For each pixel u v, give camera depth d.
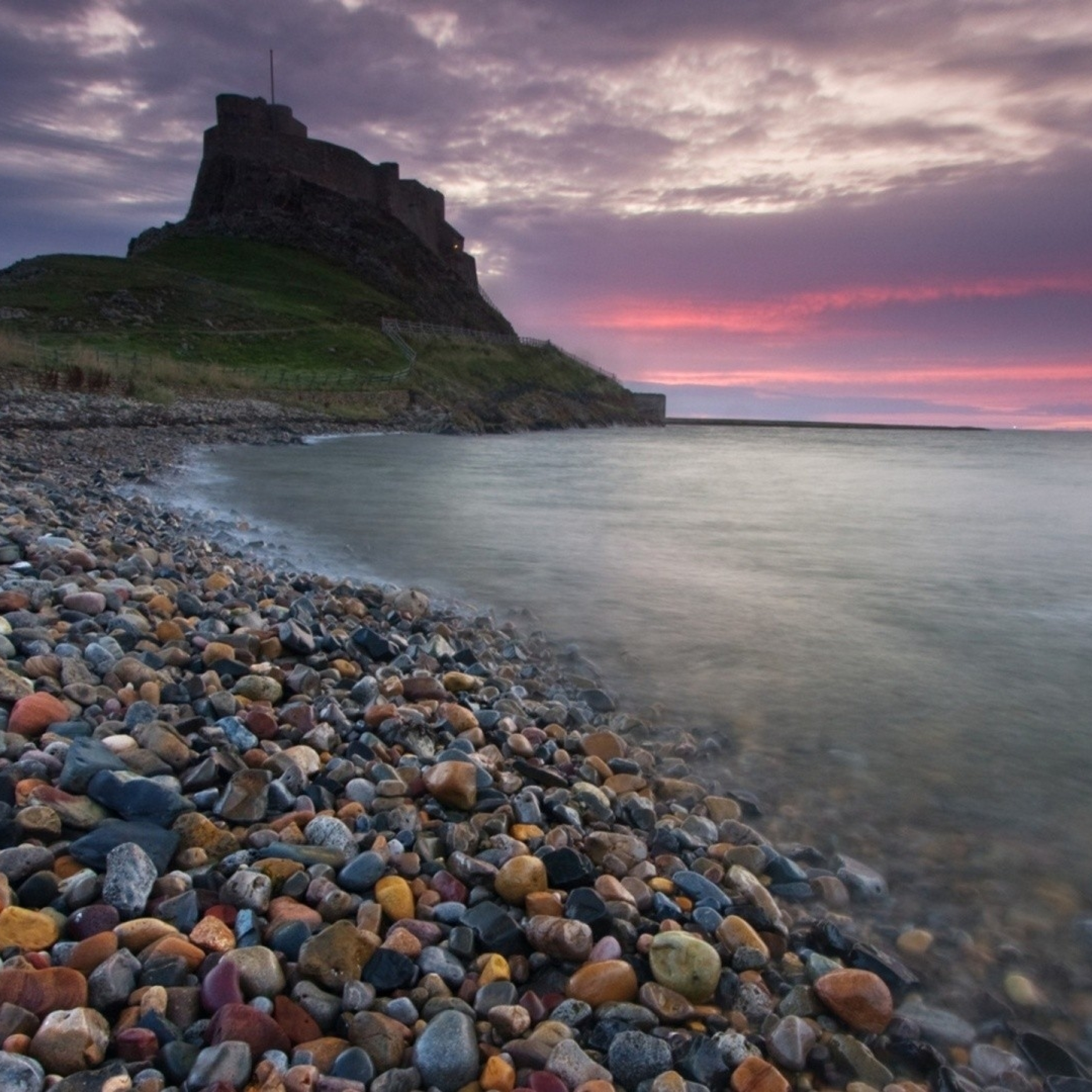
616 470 36.47
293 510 18.84
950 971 4.00
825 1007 3.57
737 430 151.62
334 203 113.12
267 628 7.68
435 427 62.25
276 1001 3.07
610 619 10.48
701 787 5.92
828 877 4.68
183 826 4.02
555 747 6.07
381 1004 3.19
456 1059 2.90
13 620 6.45
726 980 3.66
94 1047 2.71
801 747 6.71
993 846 5.22
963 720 7.35
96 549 10.04
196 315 70.12
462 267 134.50
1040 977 3.99
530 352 102.38
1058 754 6.66
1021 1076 3.32
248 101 113.50
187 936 3.33
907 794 5.93
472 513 19.70
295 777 4.75
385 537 15.74
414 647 8.02
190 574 10.24
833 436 129.38
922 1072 3.35
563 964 3.62
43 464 20.86
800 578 13.38
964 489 31.77
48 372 38.53
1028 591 12.75
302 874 3.81
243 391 52.56
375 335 80.69
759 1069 3.07
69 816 3.90
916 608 11.52
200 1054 2.74
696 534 17.81
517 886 3.97
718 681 8.28
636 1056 3.06
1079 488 33.16
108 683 5.77
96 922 3.28
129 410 37.69
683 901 4.23
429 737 5.77
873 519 21.66
